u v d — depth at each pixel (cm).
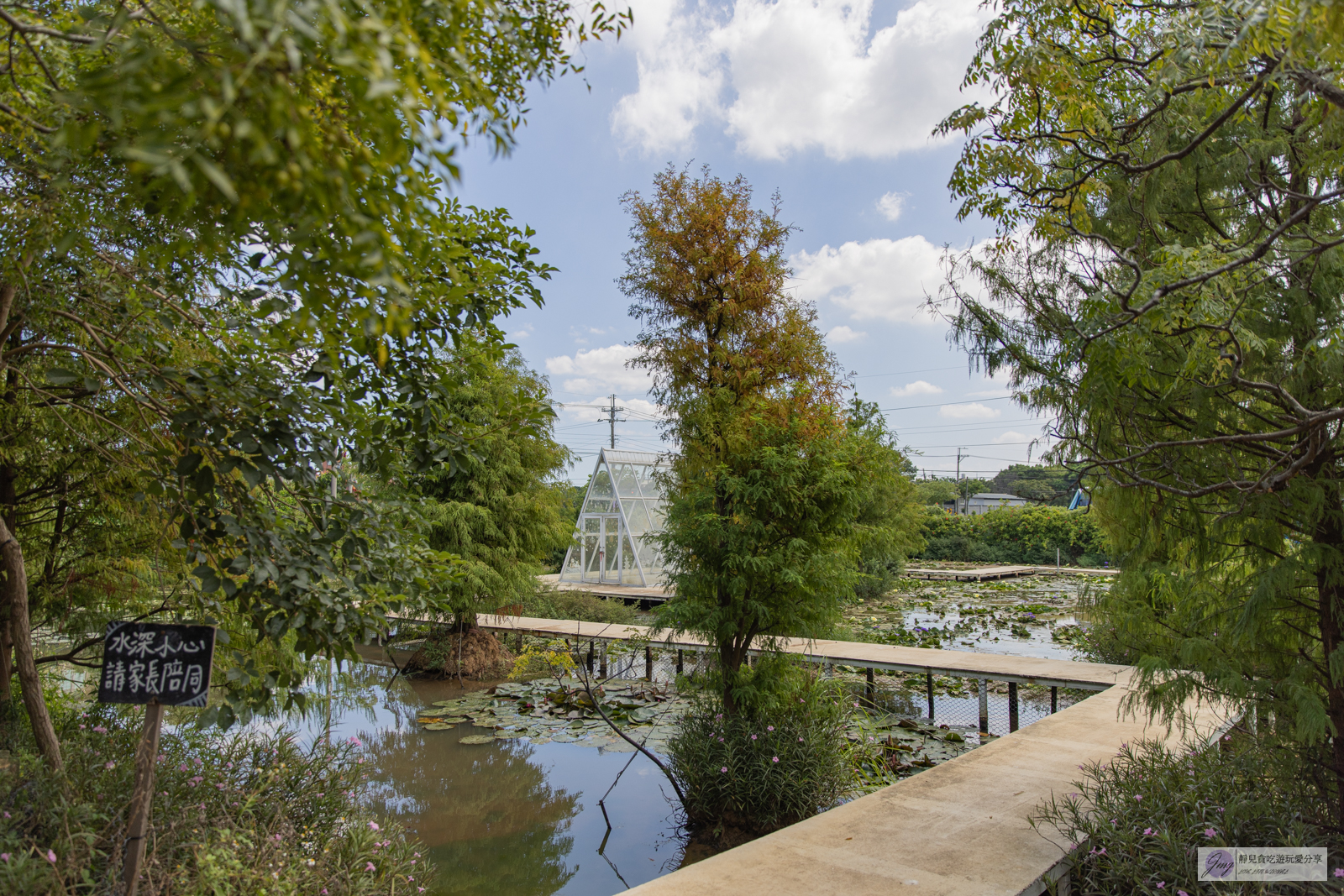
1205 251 237
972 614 1625
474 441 327
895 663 852
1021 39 323
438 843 513
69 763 299
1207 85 257
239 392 256
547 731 768
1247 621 305
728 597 567
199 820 286
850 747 571
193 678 231
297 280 141
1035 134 328
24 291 277
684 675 612
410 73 125
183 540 257
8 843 231
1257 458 321
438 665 1059
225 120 108
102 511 397
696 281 583
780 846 370
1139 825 343
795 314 590
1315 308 297
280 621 268
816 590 555
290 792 358
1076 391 325
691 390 591
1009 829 383
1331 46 183
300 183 108
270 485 337
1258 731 348
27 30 144
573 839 521
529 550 1137
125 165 226
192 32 141
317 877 282
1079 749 519
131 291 279
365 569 298
